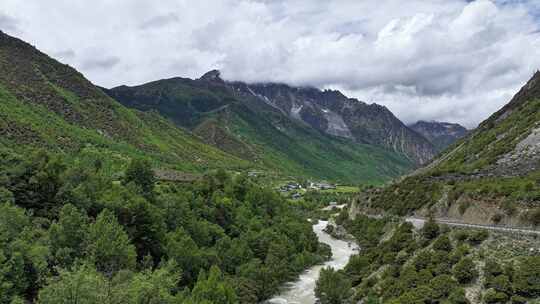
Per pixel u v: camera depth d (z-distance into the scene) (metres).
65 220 68.56
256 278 85.56
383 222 115.12
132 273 57.66
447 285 55.34
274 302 85.00
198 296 64.75
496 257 55.84
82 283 43.19
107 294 45.22
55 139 183.12
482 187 80.19
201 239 97.62
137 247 82.88
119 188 96.19
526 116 134.00
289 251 110.25
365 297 69.88
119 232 70.75
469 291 53.38
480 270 55.28
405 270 65.81
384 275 71.56
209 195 127.81
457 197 86.94
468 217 78.25
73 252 65.62
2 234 58.38
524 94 170.00
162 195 109.56
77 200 84.38
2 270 50.12
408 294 57.22
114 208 83.88
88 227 72.06
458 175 112.19
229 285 71.94
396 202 121.50
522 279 49.19
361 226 137.62
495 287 50.91
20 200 81.88
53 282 46.41
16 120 177.62
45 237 66.94
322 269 83.69
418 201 106.25
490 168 104.62
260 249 105.44
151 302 49.66
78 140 198.75
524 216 63.69
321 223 187.00
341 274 82.06
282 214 145.50
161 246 86.19
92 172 107.12
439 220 82.69
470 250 60.47
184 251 81.69
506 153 111.06
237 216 119.75
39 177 84.81
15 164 88.25
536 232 56.03
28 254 58.22
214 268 72.25
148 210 86.56
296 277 102.38
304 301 85.62
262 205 143.38
